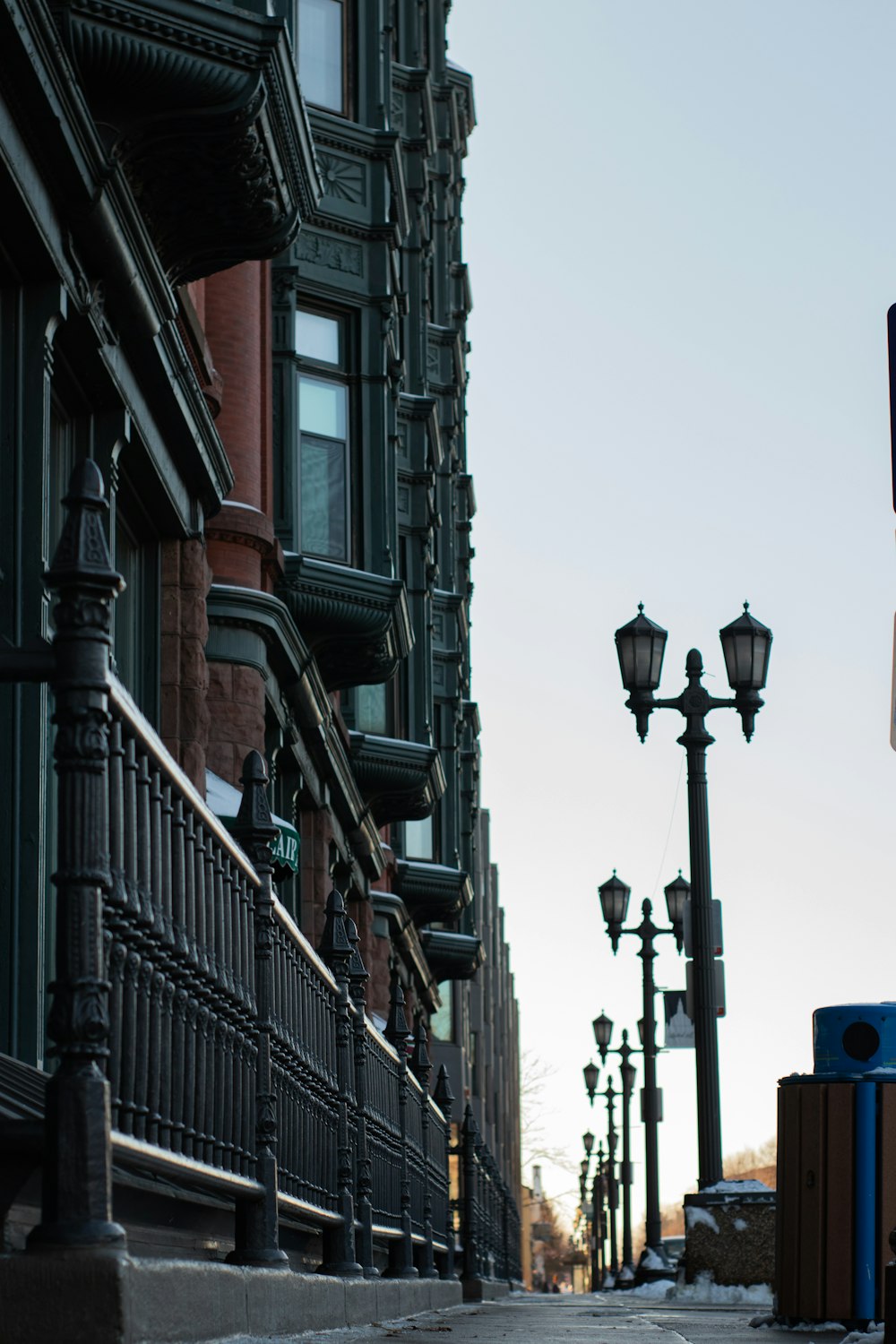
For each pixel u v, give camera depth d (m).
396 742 31.55
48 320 11.02
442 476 46.16
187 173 13.60
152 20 12.35
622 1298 31.44
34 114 10.16
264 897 8.02
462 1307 19.86
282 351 23.73
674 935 31.84
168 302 13.11
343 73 26.16
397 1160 16.06
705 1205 19.50
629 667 22.03
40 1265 4.41
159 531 15.91
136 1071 5.49
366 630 24.08
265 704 21.98
